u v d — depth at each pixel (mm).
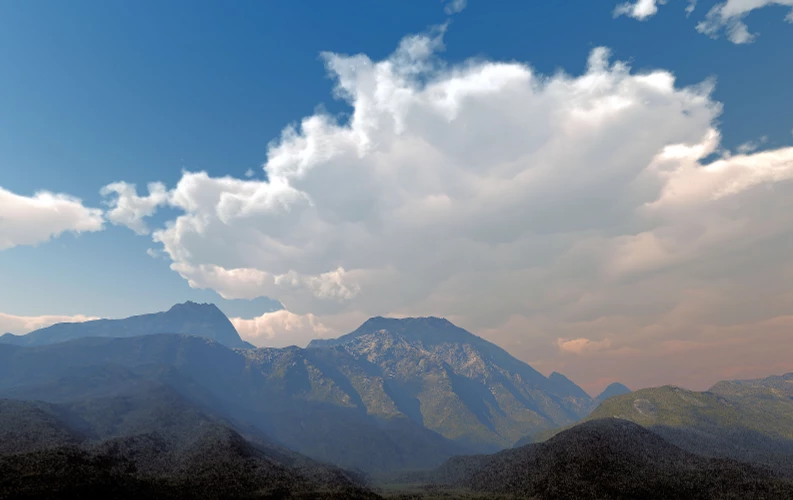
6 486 159375
